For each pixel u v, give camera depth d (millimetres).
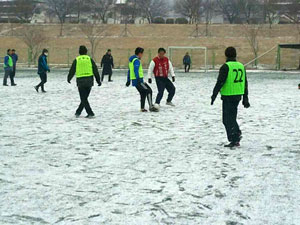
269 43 54031
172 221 4750
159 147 8352
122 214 4941
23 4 86812
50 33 63094
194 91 20172
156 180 6207
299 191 5758
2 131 9961
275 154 7820
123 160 7336
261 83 25703
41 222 4719
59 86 22688
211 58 50875
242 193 5672
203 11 86312
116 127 10547
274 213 4992
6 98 16734
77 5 87938
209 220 4785
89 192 5680
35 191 5715
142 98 13195
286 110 13602
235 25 62625
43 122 11242
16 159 7371
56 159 7383
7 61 22328
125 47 55969
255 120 11633
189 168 6852
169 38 58156
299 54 50094
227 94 8211
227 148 8289
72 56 53562
